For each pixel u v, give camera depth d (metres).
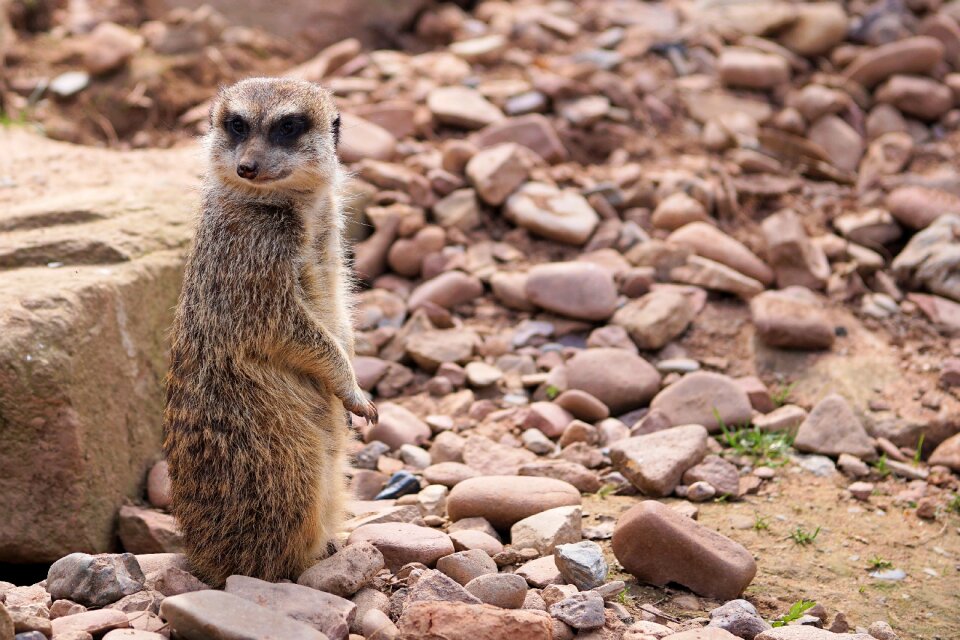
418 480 6.61
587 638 4.77
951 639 5.23
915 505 6.55
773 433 7.25
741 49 11.87
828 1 12.79
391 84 11.27
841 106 10.98
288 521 5.23
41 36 12.08
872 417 7.41
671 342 8.23
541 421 7.27
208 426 5.20
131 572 5.14
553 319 8.53
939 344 8.26
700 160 10.38
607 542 5.92
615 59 11.58
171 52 11.73
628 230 9.29
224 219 5.43
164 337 7.09
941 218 9.18
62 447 6.02
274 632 4.27
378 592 5.07
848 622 5.31
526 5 13.57
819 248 9.24
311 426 5.35
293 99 5.54
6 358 5.86
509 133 10.27
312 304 5.60
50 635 4.45
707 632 4.67
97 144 10.94
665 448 6.64
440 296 8.72
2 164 8.88
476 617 4.49
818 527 6.18
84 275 6.59
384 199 9.42
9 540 5.99
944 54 12.07
